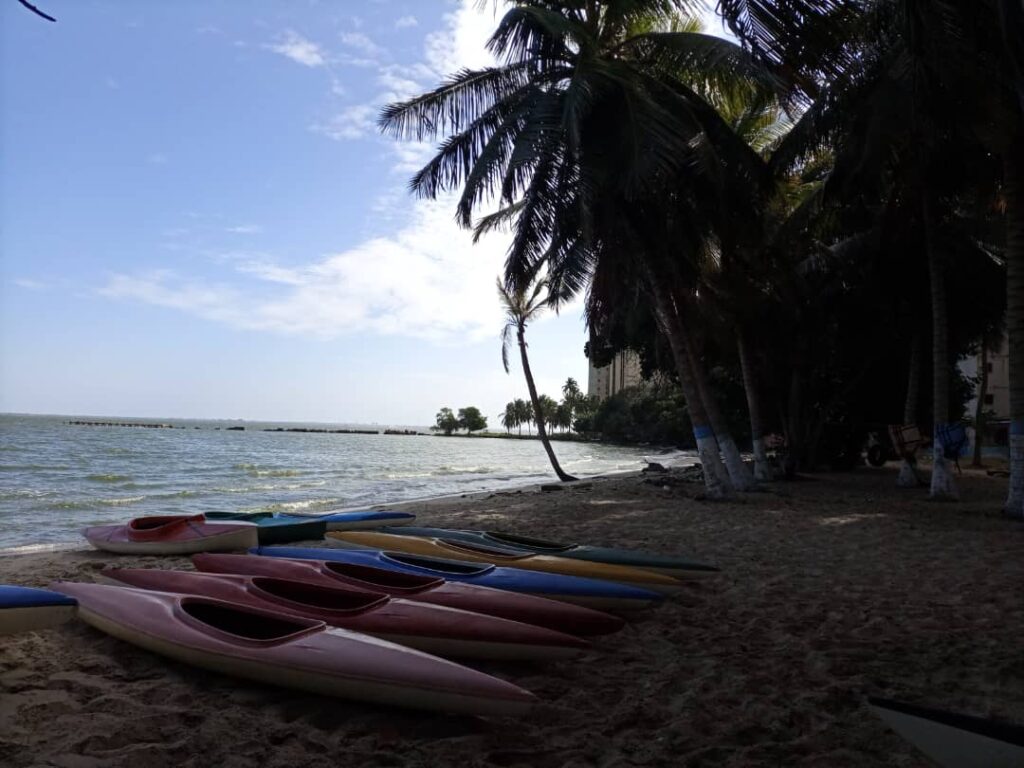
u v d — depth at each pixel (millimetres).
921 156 13938
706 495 15641
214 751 3639
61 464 34469
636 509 14219
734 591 7277
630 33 14484
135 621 5141
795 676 4875
